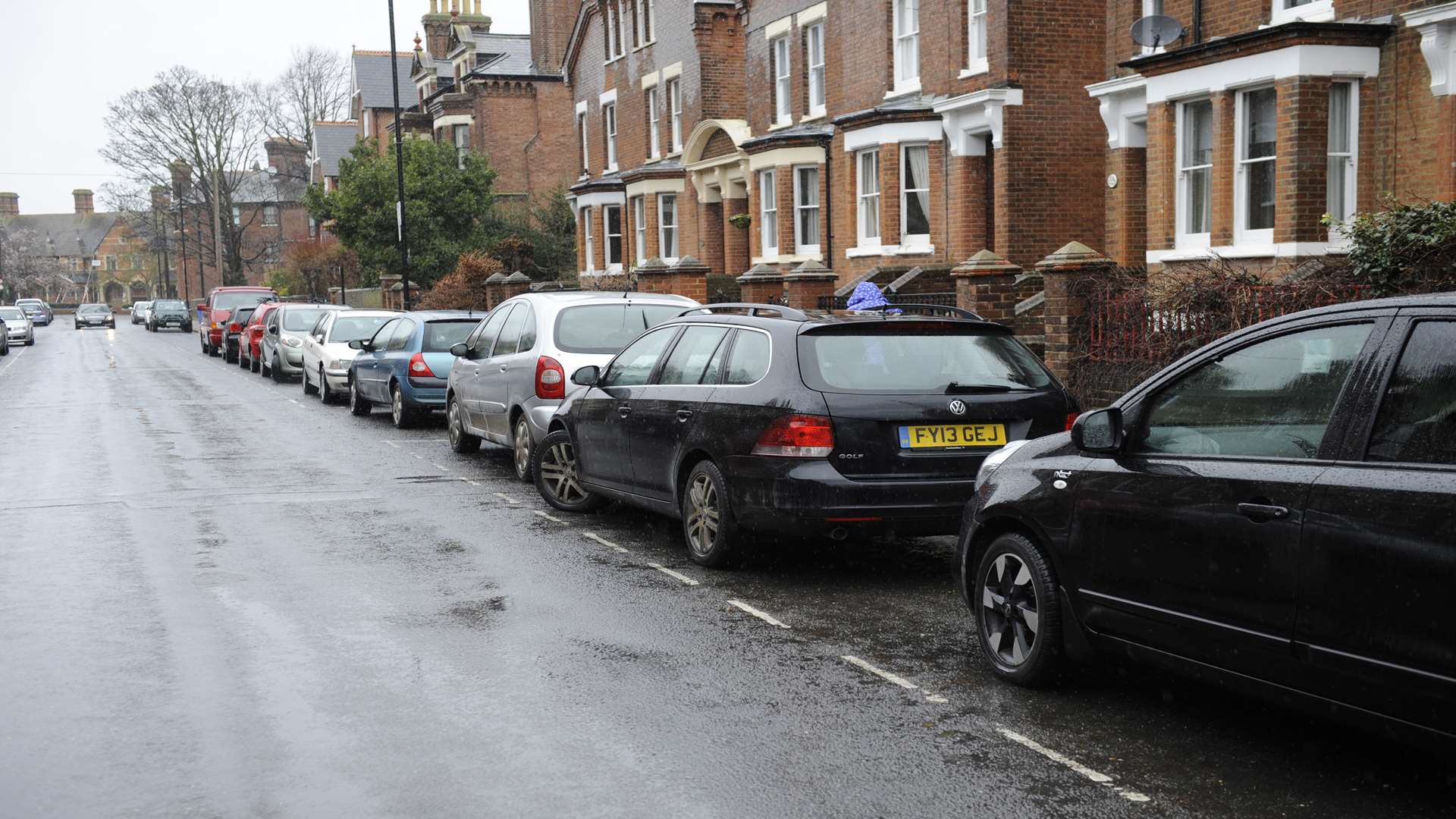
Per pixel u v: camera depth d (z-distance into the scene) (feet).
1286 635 14.01
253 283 300.81
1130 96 61.26
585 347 37.91
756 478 24.11
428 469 42.88
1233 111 51.19
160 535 30.71
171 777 14.87
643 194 113.80
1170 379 16.33
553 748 15.80
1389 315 13.85
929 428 23.68
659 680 18.66
